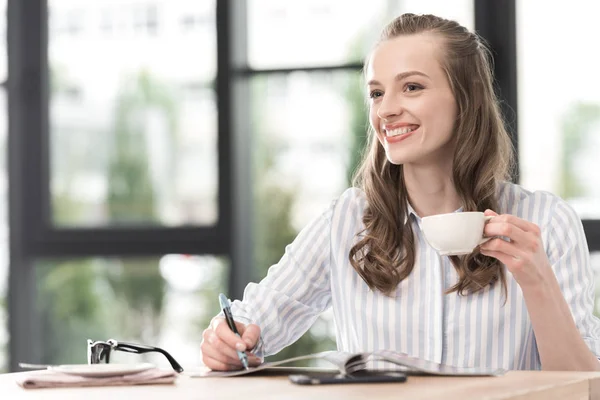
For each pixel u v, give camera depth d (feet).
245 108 14.35
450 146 7.20
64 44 15.16
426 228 5.80
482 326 6.93
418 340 7.00
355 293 7.22
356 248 7.22
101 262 14.99
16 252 15.05
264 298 7.31
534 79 13.16
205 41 14.61
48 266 15.17
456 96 7.10
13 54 15.15
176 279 14.67
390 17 13.88
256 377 5.68
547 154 13.12
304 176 14.15
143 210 14.83
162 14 14.79
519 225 5.88
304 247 7.54
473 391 4.80
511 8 13.15
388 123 7.06
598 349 6.75
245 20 14.39
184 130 14.66
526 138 13.16
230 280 14.24
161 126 14.79
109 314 14.93
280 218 14.21
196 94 14.62
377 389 4.94
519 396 4.76
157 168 14.79
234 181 14.20
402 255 7.13
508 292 6.95
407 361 5.59
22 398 5.02
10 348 15.08
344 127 13.99
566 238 7.12
